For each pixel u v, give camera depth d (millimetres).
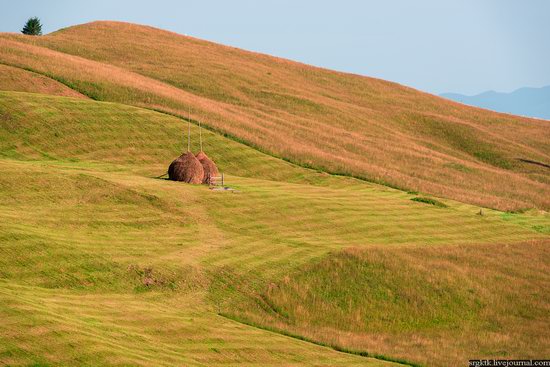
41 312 120125
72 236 175875
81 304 138250
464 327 173500
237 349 132500
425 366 143500
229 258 182875
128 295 153250
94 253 166750
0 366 98375
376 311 174250
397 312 175625
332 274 183750
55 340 109812
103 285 154500
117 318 134125
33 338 108750
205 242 193375
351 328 165875
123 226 193375
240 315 155750
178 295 159250
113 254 169500
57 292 144875
